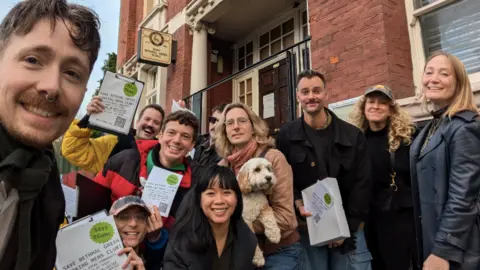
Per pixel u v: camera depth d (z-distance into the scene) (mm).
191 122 2318
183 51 6758
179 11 7141
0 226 846
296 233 2162
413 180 2031
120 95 2439
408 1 3543
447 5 3254
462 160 1654
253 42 7047
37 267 968
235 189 1882
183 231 1822
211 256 1806
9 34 869
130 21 9711
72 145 2477
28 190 856
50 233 1002
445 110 1908
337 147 2328
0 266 840
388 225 2410
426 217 1831
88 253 1594
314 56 4039
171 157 2240
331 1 3916
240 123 2297
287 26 6266
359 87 3477
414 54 3432
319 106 2352
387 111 2529
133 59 8852
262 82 6496
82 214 1988
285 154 2490
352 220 2246
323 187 2158
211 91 6953
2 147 852
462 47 3115
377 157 2545
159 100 7191
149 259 1981
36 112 867
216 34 7176
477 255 1567
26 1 875
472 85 2654
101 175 2305
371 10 3469
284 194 2076
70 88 915
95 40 991
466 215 1586
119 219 1806
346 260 2244
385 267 2422
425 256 1821
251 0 5926
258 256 1915
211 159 2883
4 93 851
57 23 879
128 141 2828
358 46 3545
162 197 2096
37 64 863
